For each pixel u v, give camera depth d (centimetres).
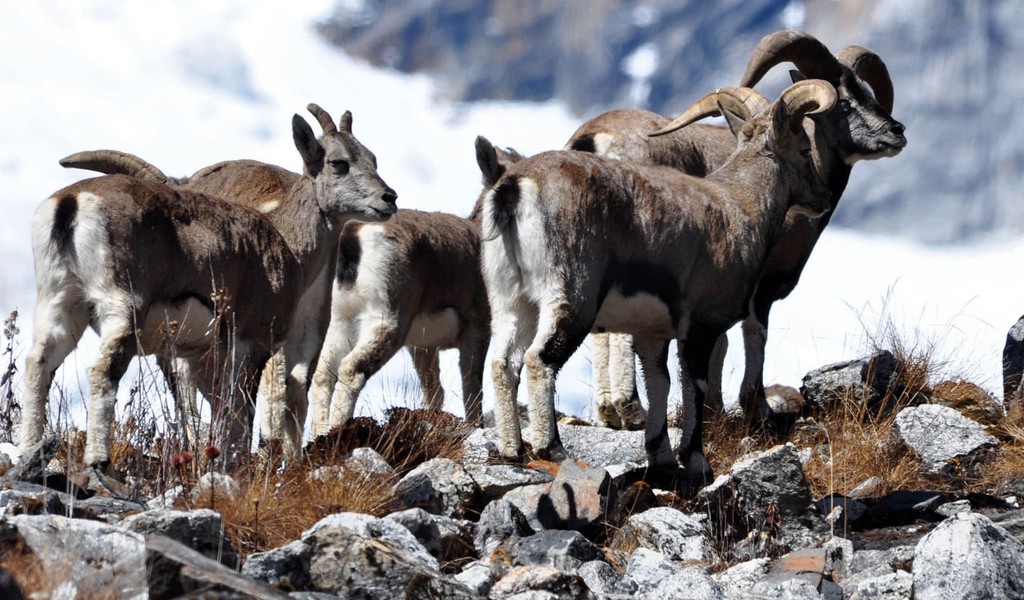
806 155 2573
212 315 2283
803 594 1702
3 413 2308
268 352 2419
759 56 3086
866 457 2533
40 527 1555
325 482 1983
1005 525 2091
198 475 1997
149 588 1424
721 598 1662
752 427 2862
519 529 1948
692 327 2414
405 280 2836
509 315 2341
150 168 2653
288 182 2942
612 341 2912
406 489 2002
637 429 2902
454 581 1600
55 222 2106
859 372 2898
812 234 3067
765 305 3012
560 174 2303
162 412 2109
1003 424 2767
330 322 2836
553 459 2311
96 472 2028
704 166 3178
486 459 2380
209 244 2277
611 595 1673
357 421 2445
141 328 2148
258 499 1855
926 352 3089
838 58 3259
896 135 3078
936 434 2552
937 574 1727
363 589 1592
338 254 2767
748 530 2097
